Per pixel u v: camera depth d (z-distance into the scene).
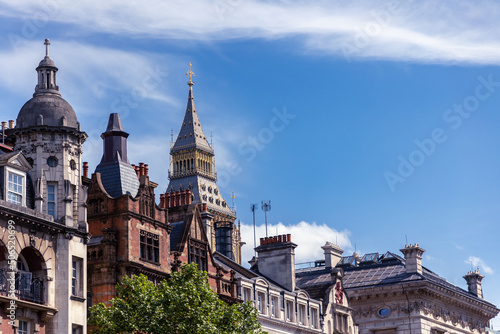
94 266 71.56
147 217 74.81
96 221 73.44
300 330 95.31
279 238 99.88
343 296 105.62
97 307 64.62
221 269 84.88
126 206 72.75
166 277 75.81
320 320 99.31
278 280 98.75
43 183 65.62
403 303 112.25
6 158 63.28
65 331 63.72
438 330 114.56
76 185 67.38
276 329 91.50
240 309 70.62
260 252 100.50
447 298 116.94
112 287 71.12
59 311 63.94
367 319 113.50
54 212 65.81
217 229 106.56
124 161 79.69
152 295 64.94
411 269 114.56
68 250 65.19
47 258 63.91
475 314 125.75
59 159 66.69
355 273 118.25
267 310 90.75
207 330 64.00
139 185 77.44
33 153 66.25
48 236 64.31
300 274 116.50
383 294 113.00
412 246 115.12
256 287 89.81
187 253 80.81
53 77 69.88
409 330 111.06
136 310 64.38
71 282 65.19
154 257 75.31
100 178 74.81
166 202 88.12
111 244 71.75
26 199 64.75
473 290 129.88
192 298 64.94
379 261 122.94
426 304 113.00
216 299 67.31
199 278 66.69
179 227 82.56
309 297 98.69
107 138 79.94
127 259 71.75
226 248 105.75
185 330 63.94
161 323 64.00
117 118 80.56
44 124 66.56
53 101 67.94
